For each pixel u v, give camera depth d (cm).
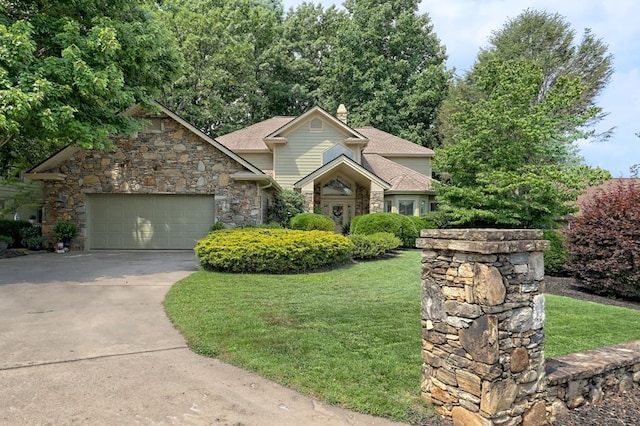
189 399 347
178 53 1280
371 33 3077
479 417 295
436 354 336
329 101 3112
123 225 1422
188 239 1425
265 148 2055
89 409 327
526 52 2714
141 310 619
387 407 336
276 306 631
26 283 816
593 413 347
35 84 840
